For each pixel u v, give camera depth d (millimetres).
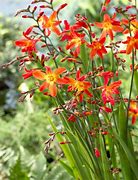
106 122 766
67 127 771
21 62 747
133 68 743
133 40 729
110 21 748
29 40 741
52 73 714
